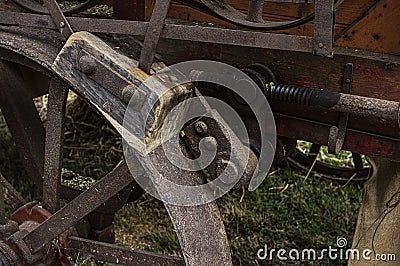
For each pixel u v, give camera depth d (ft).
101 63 5.14
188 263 5.17
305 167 10.01
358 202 10.44
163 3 5.03
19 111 7.20
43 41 5.79
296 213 10.19
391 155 5.60
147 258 6.12
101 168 10.93
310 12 5.99
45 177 6.57
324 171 10.02
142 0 6.17
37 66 6.10
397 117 5.09
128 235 9.59
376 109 5.16
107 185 5.83
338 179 9.96
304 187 10.81
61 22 5.48
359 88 5.46
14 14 5.74
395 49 5.60
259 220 9.94
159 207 10.27
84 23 5.46
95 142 11.71
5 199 7.34
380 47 5.68
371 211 8.02
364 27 5.72
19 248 6.21
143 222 9.92
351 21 5.81
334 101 5.30
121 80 5.06
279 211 10.20
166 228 9.78
